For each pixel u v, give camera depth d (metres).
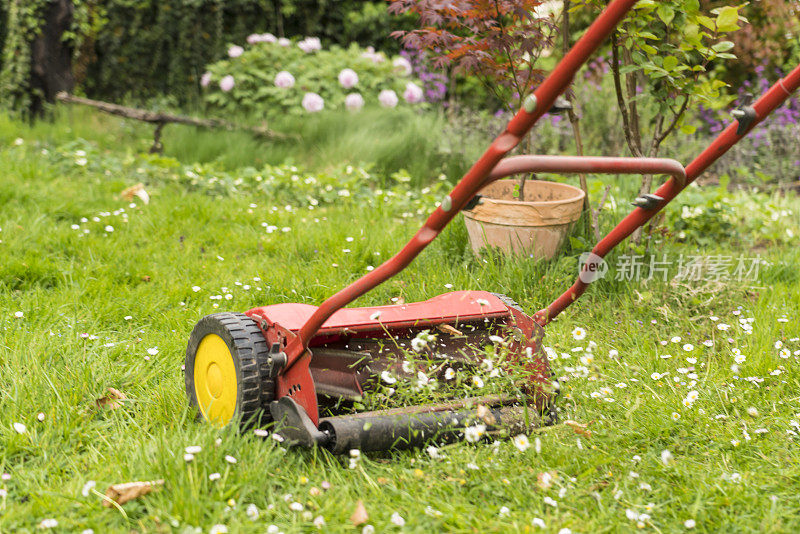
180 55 11.98
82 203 6.19
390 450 2.83
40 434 2.86
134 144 9.34
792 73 2.17
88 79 12.08
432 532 2.33
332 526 2.32
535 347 3.00
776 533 2.33
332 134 9.10
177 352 3.75
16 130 8.82
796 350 3.87
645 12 4.38
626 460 2.77
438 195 7.46
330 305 2.49
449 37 5.00
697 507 2.43
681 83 4.66
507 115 9.37
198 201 6.42
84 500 2.40
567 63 1.77
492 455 2.73
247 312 3.03
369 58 10.92
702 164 2.36
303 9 12.59
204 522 2.32
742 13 9.12
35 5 9.50
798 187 8.15
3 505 2.36
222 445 2.64
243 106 10.64
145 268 4.88
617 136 8.82
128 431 2.91
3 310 4.04
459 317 3.00
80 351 3.58
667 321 4.27
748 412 3.12
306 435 2.63
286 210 6.58
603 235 5.29
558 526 2.32
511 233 4.75
